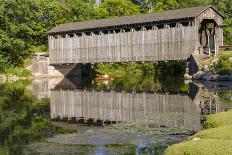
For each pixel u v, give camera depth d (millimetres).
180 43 49031
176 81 54406
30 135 20625
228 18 81000
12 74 64500
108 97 37750
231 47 52031
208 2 85688
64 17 81062
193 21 47719
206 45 55062
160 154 15930
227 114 18359
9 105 32938
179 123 22406
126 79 62812
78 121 24844
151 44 51688
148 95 37938
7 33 65625
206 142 13086
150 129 21156
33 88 48219
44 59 66562
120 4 84000
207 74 48875
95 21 61125
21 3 66000
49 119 25828
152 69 78250
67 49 62469
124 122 23797
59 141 19031
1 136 20500
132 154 16156
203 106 28156
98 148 17422
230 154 11812
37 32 77250
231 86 41406
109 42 56312
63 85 52594
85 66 69500
